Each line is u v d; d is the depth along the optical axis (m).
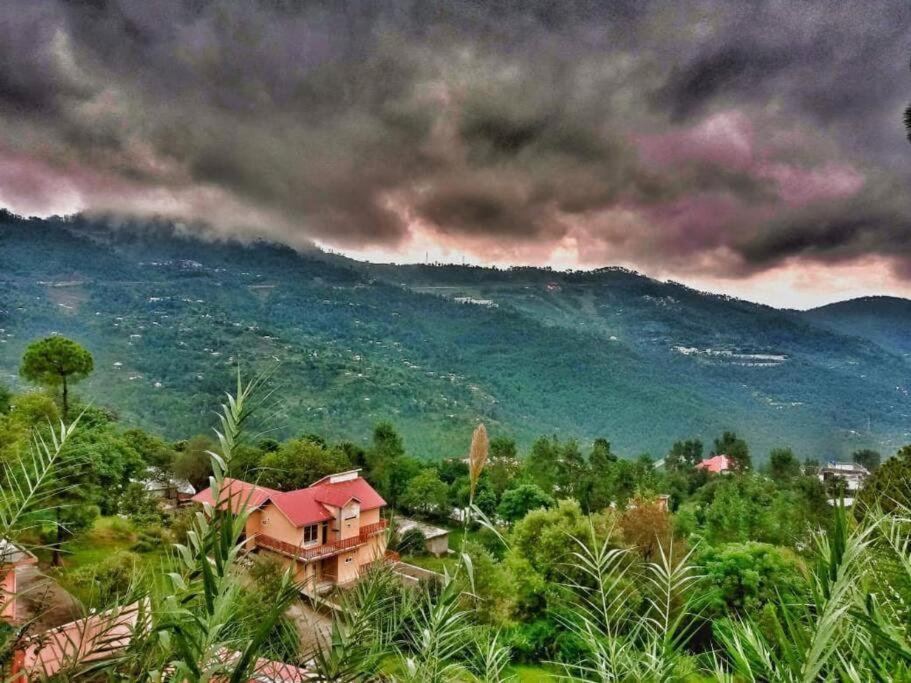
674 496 50.12
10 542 2.05
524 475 50.09
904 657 1.31
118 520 18.88
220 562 1.54
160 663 1.64
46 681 1.76
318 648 1.77
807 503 27.14
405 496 41.50
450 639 2.17
